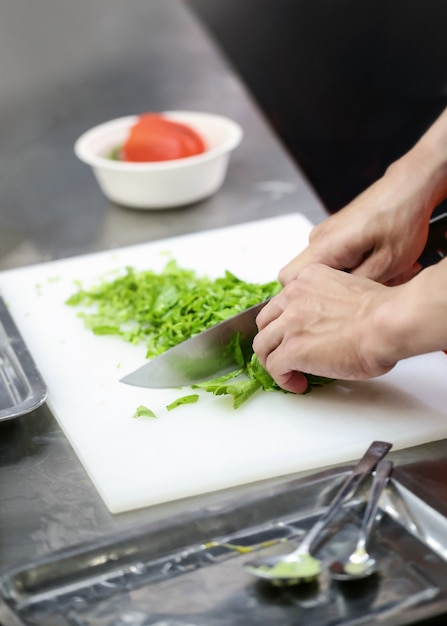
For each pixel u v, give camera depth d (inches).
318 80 117.3
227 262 64.2
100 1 119.1
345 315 44.7
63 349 55.0
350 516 40.2
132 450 45.5
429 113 101.7
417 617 34.7
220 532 39.9
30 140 86.4
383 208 51.4
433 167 51.6
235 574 37.9
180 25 110.7
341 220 52.0
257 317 48.7
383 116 106.2
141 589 37.4
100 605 36.8
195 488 43.1
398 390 49.1
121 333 55.7
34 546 40.1
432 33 98.9
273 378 48.1
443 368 50.7
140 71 98.8
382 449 42.5
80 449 45.7
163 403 49.3
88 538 40.5
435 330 41.3
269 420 47.3
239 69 124.9
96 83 97.0
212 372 50.8
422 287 41.8
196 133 74.0
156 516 41.9
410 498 40.0
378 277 51.5
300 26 116.4
